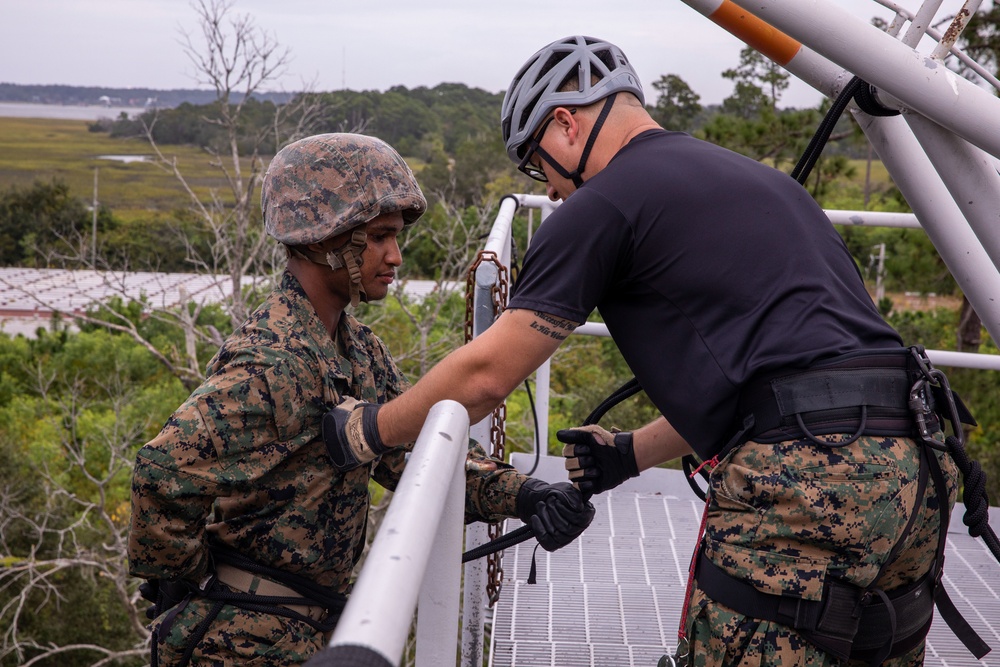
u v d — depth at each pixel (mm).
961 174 1636
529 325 1628
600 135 1787
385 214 1816
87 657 18094
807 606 1452
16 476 19484
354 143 1819
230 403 1705
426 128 86250
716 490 1548
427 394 1647
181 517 1719
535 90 1819
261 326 1791
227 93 12750
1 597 17797
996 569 3002
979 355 3000
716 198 1599
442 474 1009
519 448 14977
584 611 2631
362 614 730
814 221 1653
